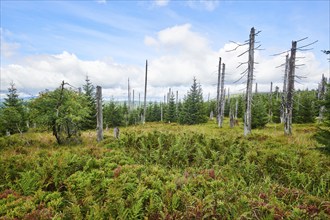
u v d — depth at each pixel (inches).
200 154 431.5
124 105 2001.7
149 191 272.7
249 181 351.9
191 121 1475.1
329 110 355.9
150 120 2267.5
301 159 387.2
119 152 446.0
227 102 2315.5
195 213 234.1
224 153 443.2
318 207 254.8
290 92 677.9
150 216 237.9
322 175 337.4
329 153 363.6
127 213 231.1
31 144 542.3
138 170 349.7
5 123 683.4
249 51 680.4
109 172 328.2
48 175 315.6
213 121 1641.2
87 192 266.2
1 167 336.5
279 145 490.6
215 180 320.5
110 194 260.2
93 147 476.4
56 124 521.3
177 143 474.3
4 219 219.3
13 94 1151.6
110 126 1491.1
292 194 283.1
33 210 233.8
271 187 311.1
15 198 264.7
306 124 1126.4
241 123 1357.0
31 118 527.5
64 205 254.7
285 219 225.9
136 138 522.6
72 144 548.1
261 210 234.5
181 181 312.3
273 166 386.6
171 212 245.8
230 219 228.7
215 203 247.1
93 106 1222.9
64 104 518.0
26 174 302.8
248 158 418.0
